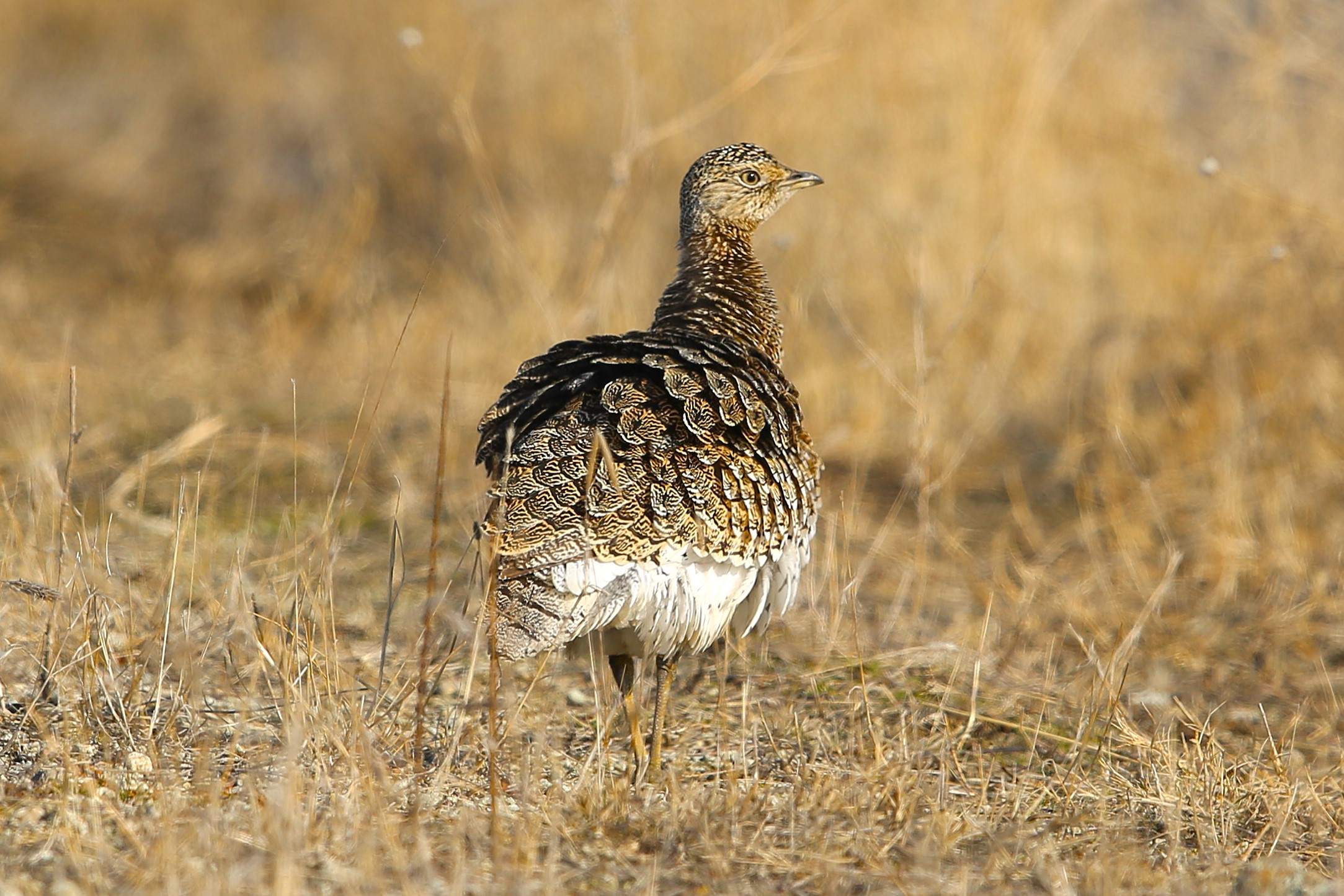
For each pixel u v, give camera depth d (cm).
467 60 2488
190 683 945
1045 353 1931
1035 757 1046
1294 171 1869
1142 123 2056
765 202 1191
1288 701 1202
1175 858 843
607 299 1894
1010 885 818
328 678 951
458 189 2488
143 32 3481
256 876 746
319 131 2950
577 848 832
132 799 851
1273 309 1755
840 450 1803
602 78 2395
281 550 1320
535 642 849
